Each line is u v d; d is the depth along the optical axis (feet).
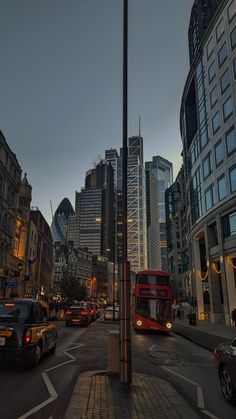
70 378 29.27
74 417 18.37
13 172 150.00
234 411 21.93
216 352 27.04
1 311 34.96
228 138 114.73
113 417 18.42
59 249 453.99
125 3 32.22
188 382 30.09
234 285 110.73
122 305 26.58
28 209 189.67
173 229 340.18
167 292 85.51
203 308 149.59
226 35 119.65
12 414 19.79
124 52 31.35
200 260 156.15
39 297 220.23
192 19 173.17
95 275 525.75
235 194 106.73
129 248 471.21
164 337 75.82
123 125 30.50
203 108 141.59
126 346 25.75
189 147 166.40
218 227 119.14
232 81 113.60
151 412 19.52
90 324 106.93
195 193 152.56
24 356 31.83
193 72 157.28
